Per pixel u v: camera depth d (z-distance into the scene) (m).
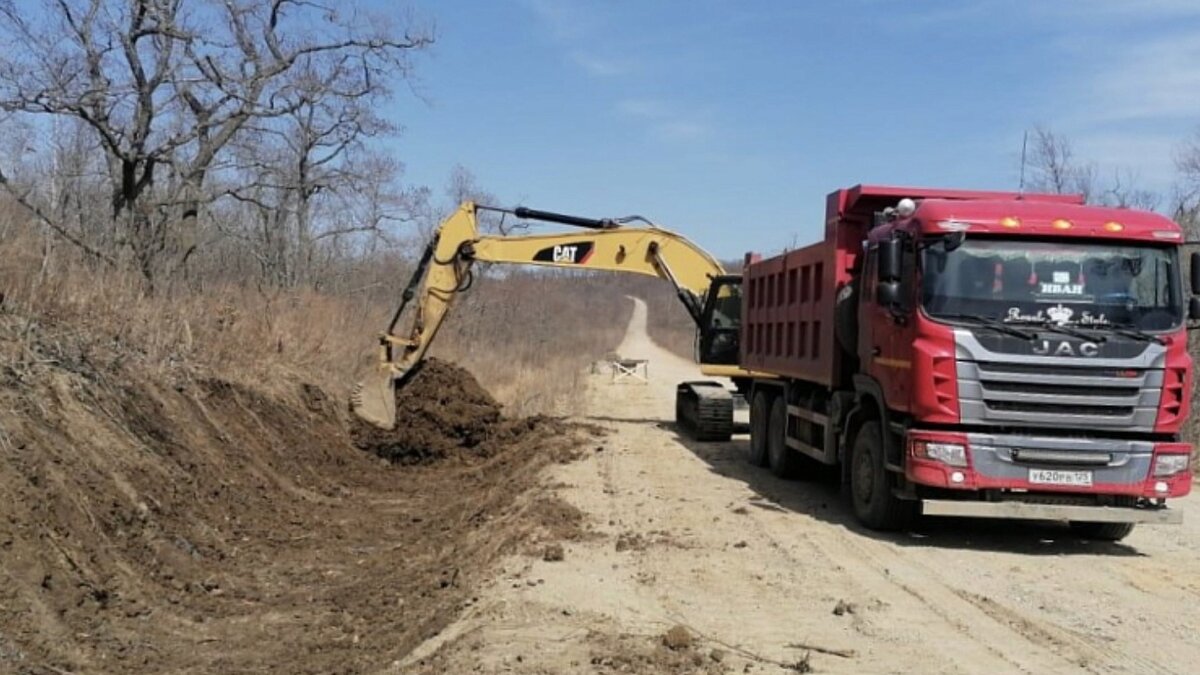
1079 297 9.73
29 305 10.95
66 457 8.79
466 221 17.88
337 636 7.42
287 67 21.08
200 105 20.52
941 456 9.55
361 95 23.20
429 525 11.48
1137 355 9.59
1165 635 7.30
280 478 12.29
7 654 6.27
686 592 8.16
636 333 89.25
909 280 9.98
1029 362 9.53
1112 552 10.06
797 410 13.71
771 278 15.26
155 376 11.95
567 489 12.70
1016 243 9.80
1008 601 8.15
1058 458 9.53
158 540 8.81
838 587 8.45
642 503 12.11
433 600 8.12
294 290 21.36
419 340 16.98
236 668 6.70
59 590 7.25
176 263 20.27
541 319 57.34
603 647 6.62
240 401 13.58
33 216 14.23
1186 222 23.55
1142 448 9.65
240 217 28.39
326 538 10.48
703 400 18.67
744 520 11.23
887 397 10.40
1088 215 9.94
